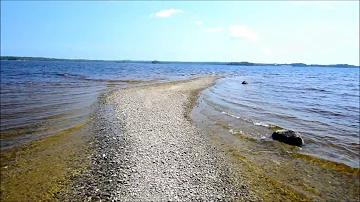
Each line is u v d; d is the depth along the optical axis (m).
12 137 13.12
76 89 32.56
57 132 14.03
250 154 11.55
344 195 8.38
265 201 7.73
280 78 75.69
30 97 25.28
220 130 15.21
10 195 7.99
